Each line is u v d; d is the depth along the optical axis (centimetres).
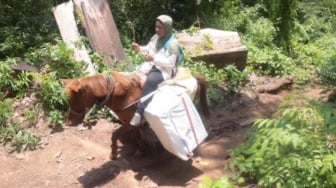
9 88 557
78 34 632
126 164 474
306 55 841
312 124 418
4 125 520
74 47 602
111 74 452
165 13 816
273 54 748
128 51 677
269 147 430
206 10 833
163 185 448
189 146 446
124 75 460
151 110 432
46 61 590
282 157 411
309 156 400
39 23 686
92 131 521
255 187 427
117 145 502
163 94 439
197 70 620
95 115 538
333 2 984
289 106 538
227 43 660
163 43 443
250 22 843
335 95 606
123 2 791
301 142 396
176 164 480
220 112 593
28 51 632
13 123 514
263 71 721
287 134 405
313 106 441
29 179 457
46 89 532
